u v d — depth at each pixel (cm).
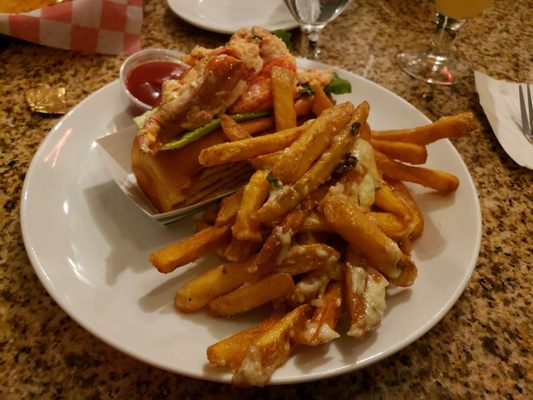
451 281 21
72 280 20
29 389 17
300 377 16
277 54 25
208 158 20
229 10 38
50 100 30
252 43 25
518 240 25
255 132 24
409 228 21
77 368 18
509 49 40
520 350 20
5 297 20
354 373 19
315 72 27
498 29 43
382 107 30
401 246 21
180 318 19
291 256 19
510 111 32
